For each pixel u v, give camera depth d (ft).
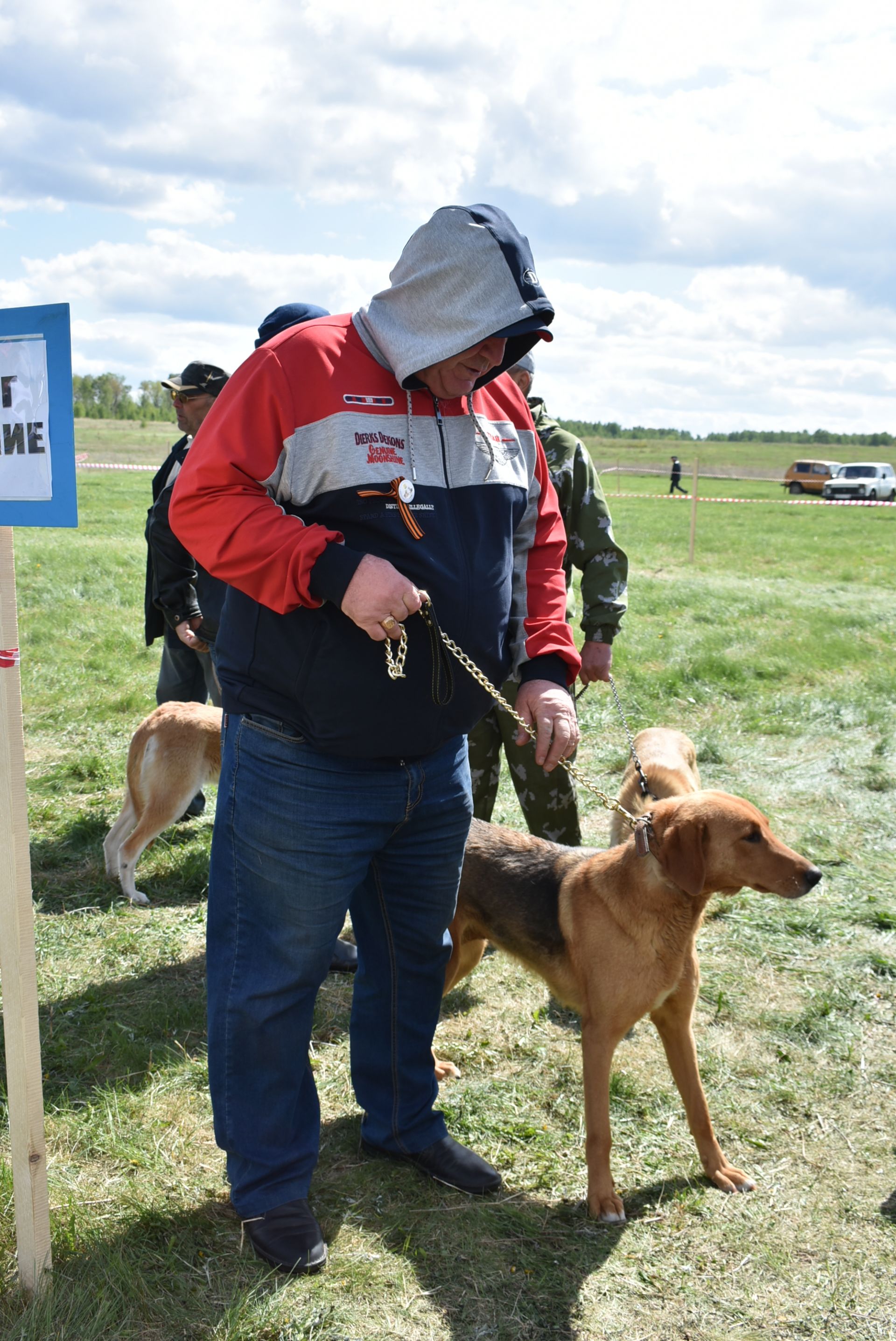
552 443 13.58
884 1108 10.71
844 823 19.16
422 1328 7.58
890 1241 8.79
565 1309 7.89
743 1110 10.66
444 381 7.47
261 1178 8.27
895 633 36.27
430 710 7.64
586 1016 9.64
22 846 7.05
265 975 8.04
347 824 7.86
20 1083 7.22
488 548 7.75
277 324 12.19
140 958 13.60
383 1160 9.59
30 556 48.52
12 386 6.71
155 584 16.42
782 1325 7.86
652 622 37.76
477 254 7.06
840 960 13.82
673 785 14.10
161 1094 10.47
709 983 13.20
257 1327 7.38
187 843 17.81
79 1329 7.16
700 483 183.01
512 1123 10.38
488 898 11.00
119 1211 8.59
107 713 24.29
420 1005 9.33
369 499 7.20
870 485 138.82
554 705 8.54
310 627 7.25
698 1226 8.95
